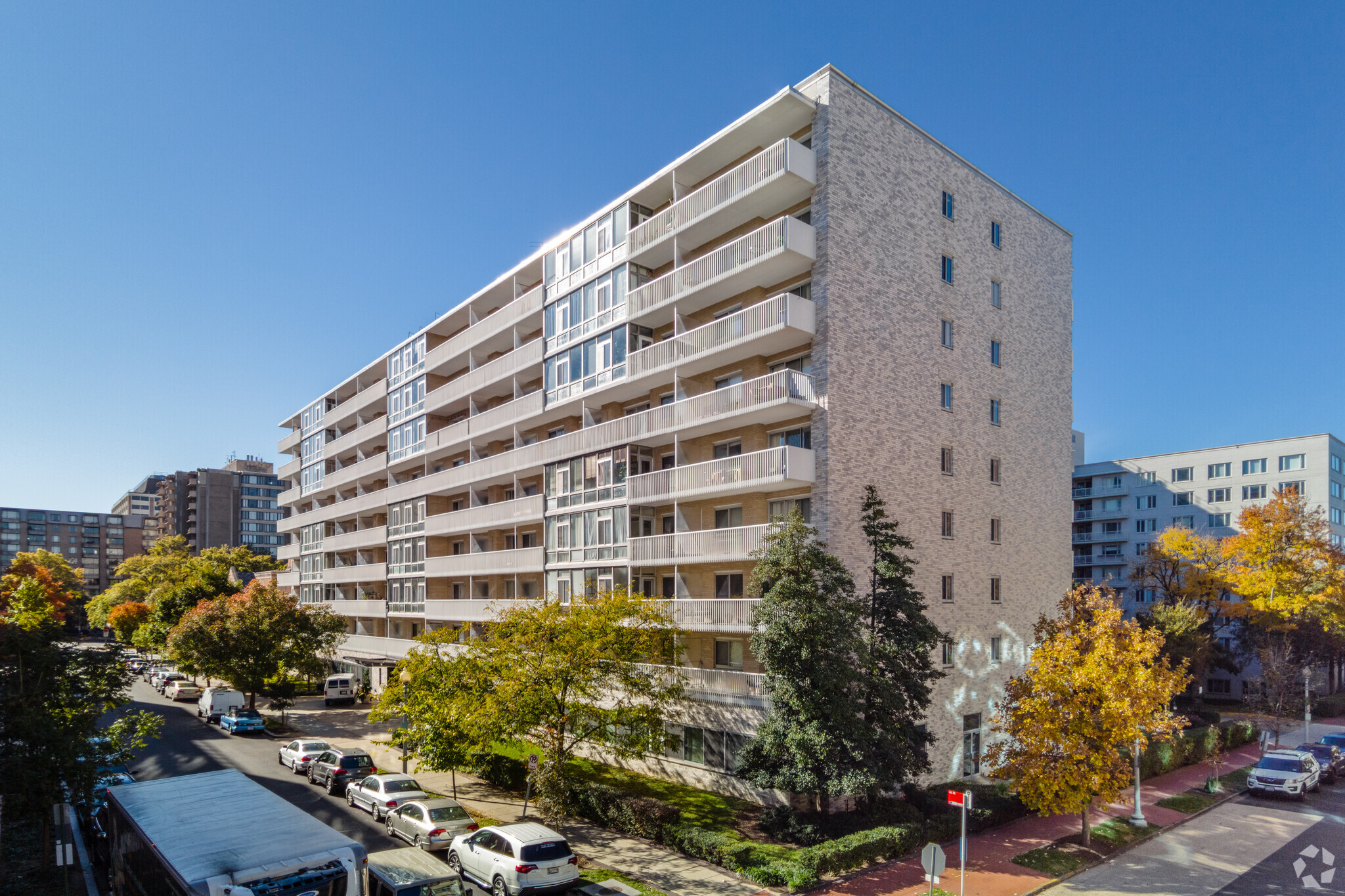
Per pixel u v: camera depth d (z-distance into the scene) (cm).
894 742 2030
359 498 5394
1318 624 4766
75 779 1800
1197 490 6506
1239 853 2086
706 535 2612
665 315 3006
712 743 2489
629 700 2412
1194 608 4488
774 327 2447
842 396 2453
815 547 2056
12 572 8956
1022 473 3123
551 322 3556
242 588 6500
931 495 2722
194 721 4069
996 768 2402
